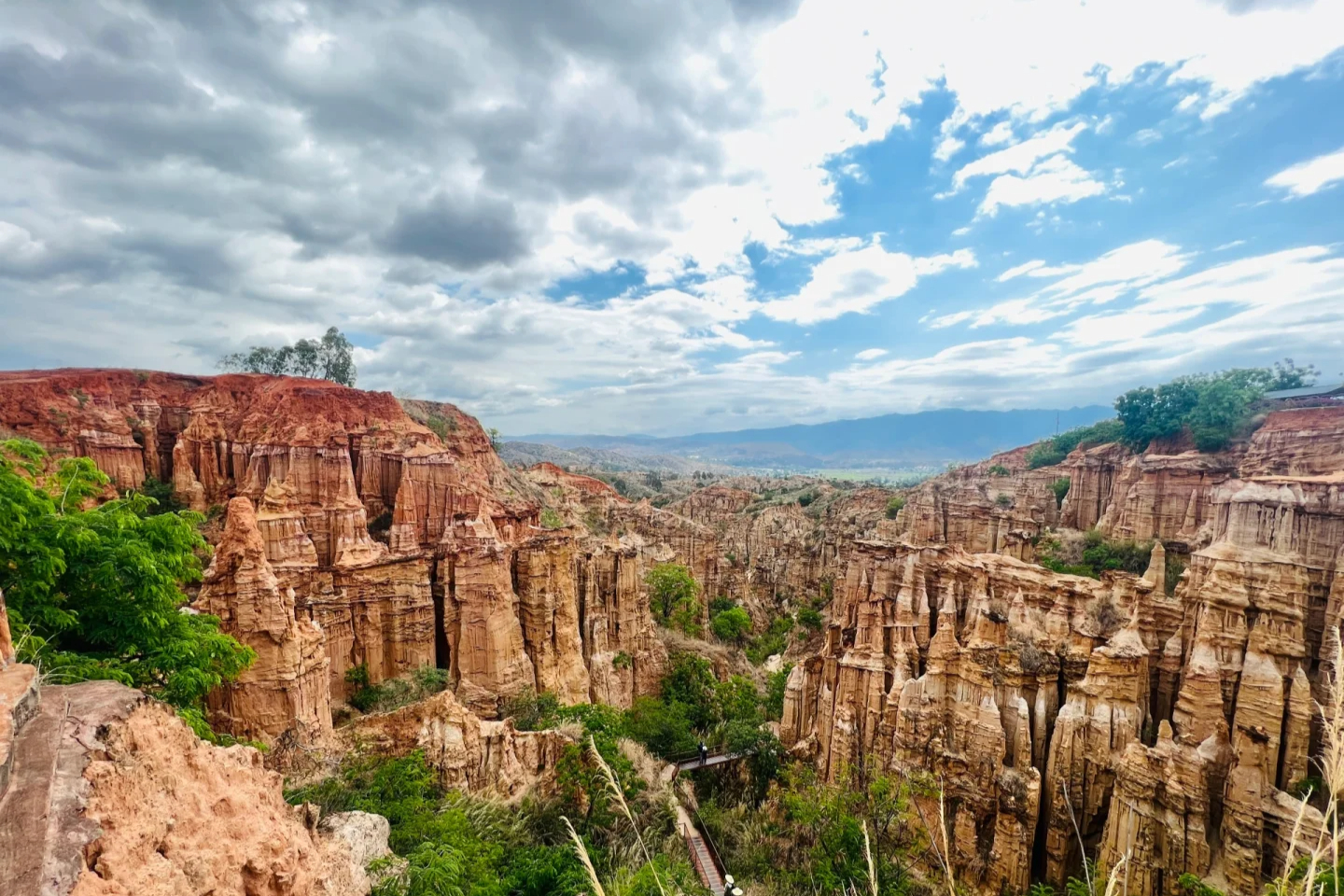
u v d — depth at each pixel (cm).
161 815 1173
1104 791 3553
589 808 3791
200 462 6294
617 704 6481
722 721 6353
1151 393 9531
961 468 14425
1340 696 655
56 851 894
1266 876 2967
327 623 4791
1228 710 3369
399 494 5806
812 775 4681
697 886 3262
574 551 6881
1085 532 8681
